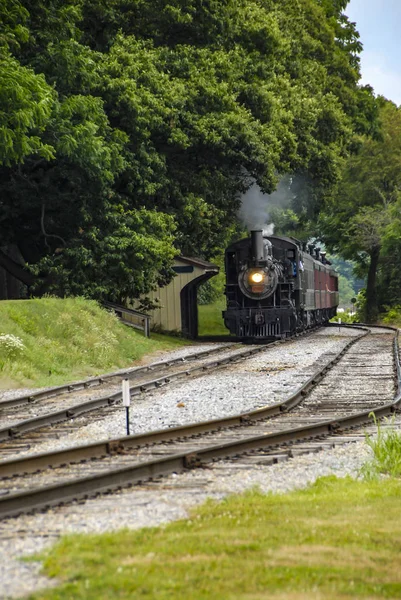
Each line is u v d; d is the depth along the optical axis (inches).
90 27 3833.7
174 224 3666.3
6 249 3964.1
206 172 4008.4
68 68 3257.9
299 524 711.1
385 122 6899.6
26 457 991.6
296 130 4648.1
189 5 3909.9
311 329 4690.0
